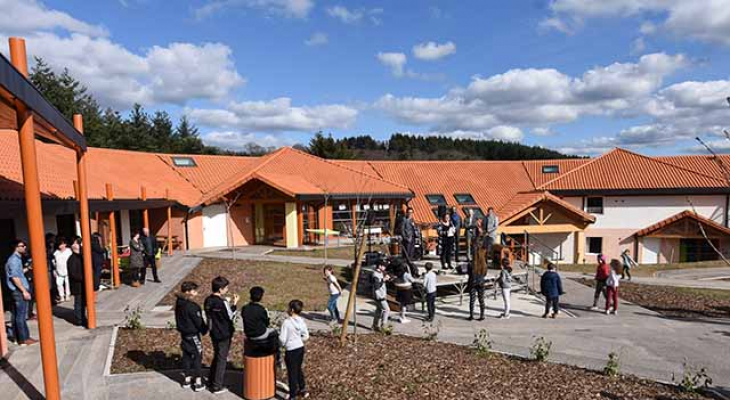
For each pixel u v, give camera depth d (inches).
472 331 432.8
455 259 668.1
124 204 593.0
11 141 600.4
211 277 622.8
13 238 509.4
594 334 426.3
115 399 251.0
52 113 260.8
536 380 295.6
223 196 957.2
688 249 1127.6
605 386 288.8
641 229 1156.5
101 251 500.1
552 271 486.9
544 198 998.4
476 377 296.8
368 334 407.2
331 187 1008.9
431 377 293.4
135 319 382.0
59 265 469.4
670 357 360.2
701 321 478.6
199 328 263.9
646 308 540.4
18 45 255.4
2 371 284.7
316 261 774.5
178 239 946.7
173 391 262.2
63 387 265.1
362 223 557.3
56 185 546.3
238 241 1017.5
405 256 574.2
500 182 1339.8
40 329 224.2
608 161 1294.3
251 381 251.0
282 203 994.1
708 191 1098.1
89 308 375.2
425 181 1286.9
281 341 250.2
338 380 285.4
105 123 1760.6
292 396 251.3
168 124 2114.9
